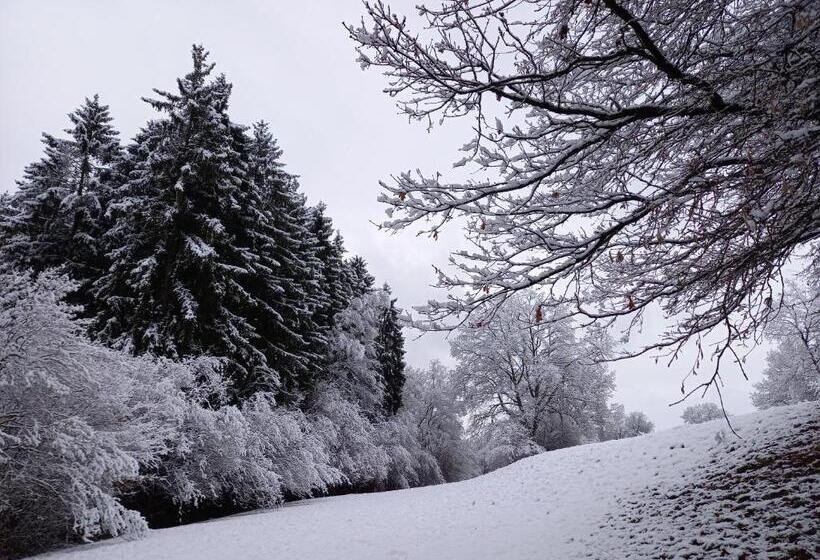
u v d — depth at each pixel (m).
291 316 21.44
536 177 3.45
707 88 2.98
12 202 23.36
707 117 3.23
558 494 11.27
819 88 2.66
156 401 12.54
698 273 3.56
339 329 26.77
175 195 16.66
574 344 28.33
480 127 3.31
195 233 17.33
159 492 13.43
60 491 8.70
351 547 8.48
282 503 16.59
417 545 8.31
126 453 9.32
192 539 9.58
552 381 28.12
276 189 22.98
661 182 4.14
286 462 16.64
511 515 10.13
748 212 2.87
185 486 12.45
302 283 23.50
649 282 3.80
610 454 13.77
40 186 21.84
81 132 20.42
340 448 22.64
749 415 12.22
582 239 3.80
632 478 10.43
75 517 8.27
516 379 30.34
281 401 20.48
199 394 14.63
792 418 9.88
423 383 39.88
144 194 18.25
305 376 22.16
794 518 5.06
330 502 16.61
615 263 4.12
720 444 10.08
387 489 29.11
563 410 31.00
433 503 13.59
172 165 16.80
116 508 8.94
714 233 3.23
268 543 9.07
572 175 4.03
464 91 3.18
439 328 3.70
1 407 8.59
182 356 15.70
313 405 22.88
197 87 17.45
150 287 15.64
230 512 16.09
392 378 31.11
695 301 3.69
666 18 3.32
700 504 6.77
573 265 3.72
